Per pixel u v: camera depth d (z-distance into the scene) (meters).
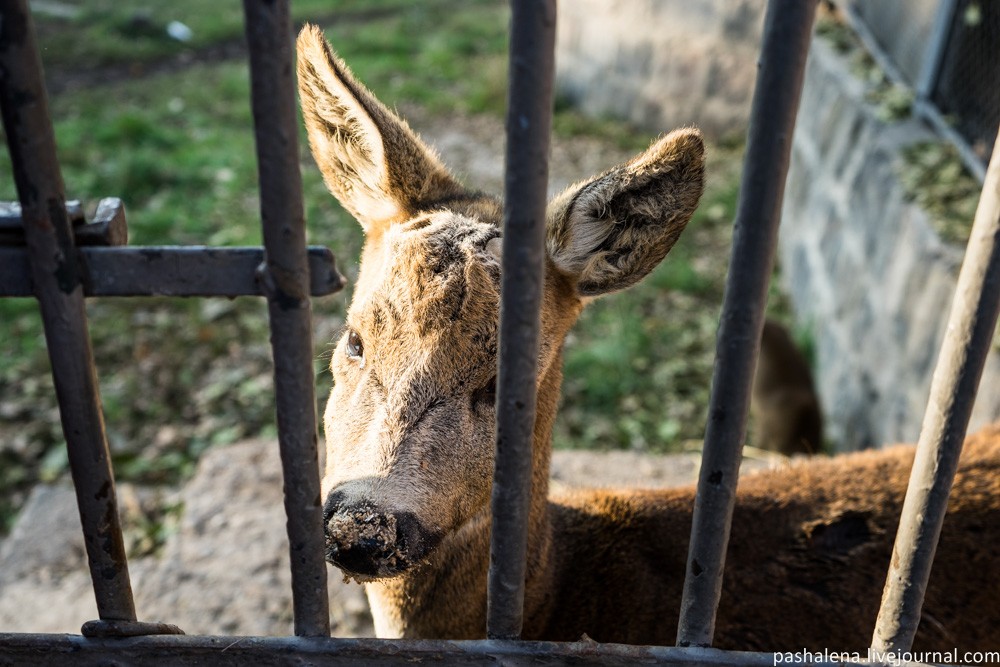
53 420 6.18
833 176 6.88
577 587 2.79
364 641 1.66
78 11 16.97
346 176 2.73
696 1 11.47
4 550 4.74
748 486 3.04
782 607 2.74
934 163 5.46
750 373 1.48
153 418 6.26
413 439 2.19
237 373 6.76
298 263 1.38
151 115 12.12
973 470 2.97
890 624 1.72
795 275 7.70
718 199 9.74
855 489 2.97
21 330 7.25
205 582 4.15
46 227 1.37
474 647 1.66
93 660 1.68
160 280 1.43
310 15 18.39
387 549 2.04
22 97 1.28
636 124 12.36
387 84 13.82
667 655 1.67
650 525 2.90
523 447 1.53
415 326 2.25
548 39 1.27
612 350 6.77
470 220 2.43
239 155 10.70
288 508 1.57
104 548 1.62
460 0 20.19
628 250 2.49
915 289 4.95
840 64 7.23
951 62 5.71
